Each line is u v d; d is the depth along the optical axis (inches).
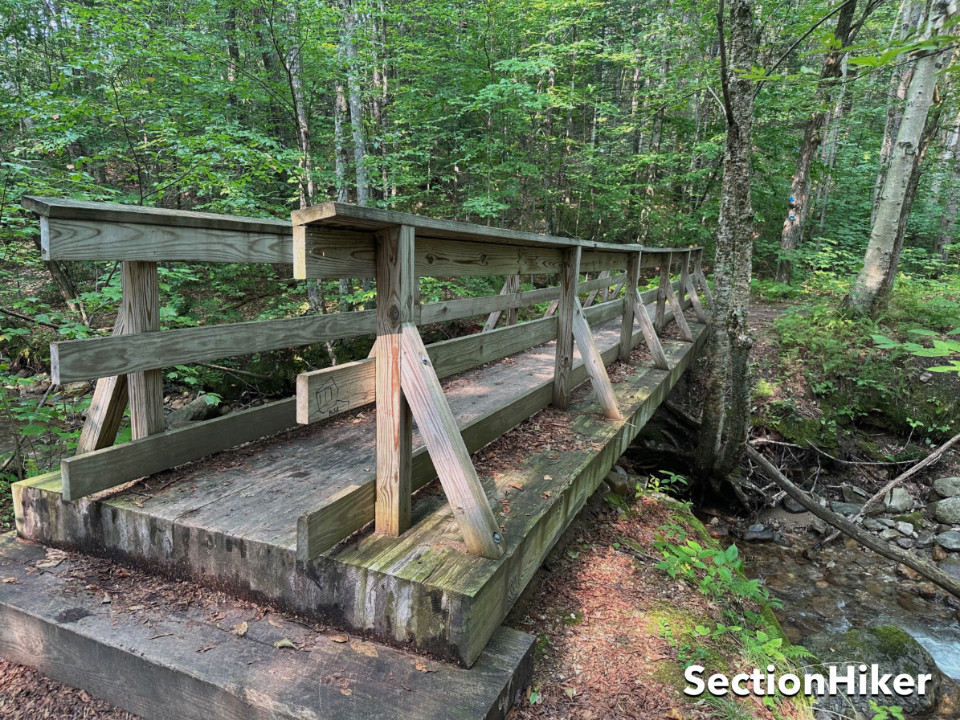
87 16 235.6
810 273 494.3
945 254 540.4
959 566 209.0
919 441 281.1
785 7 378.3
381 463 82.5
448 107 412.2
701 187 539.5
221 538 81.4
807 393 292.2
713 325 219.5
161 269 220.2
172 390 286.4
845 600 189.8
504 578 78.6
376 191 445.7
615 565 120.3
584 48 418.0
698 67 398.3
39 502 95.7
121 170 317.4
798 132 593.6
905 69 440.8
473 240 98.0
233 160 224.5
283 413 126.7
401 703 64.8
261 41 307.7
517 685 75.0
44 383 257.9
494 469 111.1
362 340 314.0
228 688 66.5
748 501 245.0
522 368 191.0
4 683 80.6
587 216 597.0
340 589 75.7
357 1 312.5
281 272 359.3
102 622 77.2
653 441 265.1
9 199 177.5
